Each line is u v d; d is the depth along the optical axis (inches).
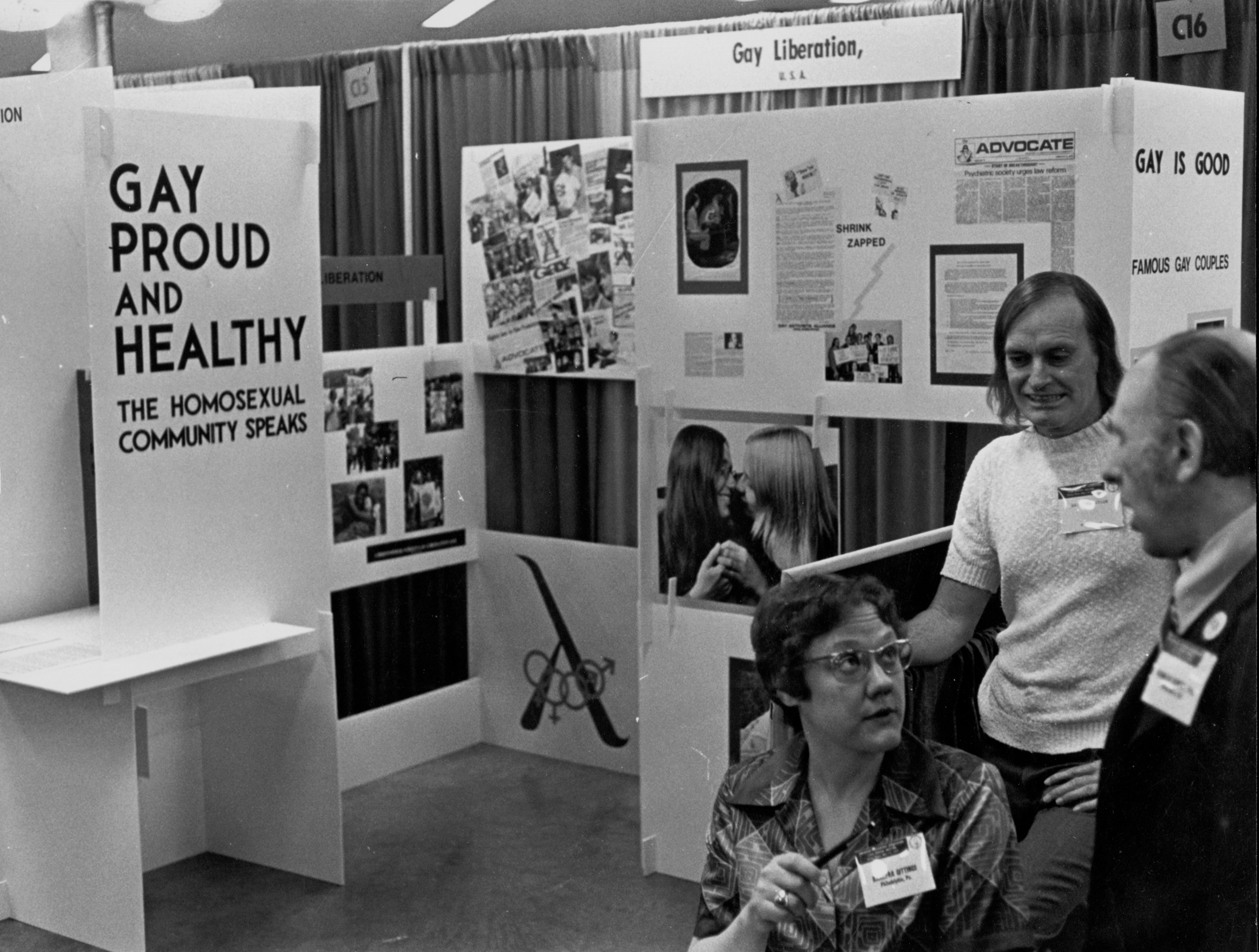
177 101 171.2
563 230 199.0
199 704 180.4
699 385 159.0
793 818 95.6
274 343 163.2
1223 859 98.1
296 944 156.5
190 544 157.4
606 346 197.9
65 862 157.2
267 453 163.6
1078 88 149.6
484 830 187.0
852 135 146.2
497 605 217.9
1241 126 145.6
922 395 145.6
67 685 144.3
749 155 152.6
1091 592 116.6
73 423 173.8
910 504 159.8
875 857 91.2
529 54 199.5
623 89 194.7
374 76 208.1
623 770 207.9
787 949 93.5
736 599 157.9
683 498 160.9
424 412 208.7
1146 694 99.1
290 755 172.9
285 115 168.1
